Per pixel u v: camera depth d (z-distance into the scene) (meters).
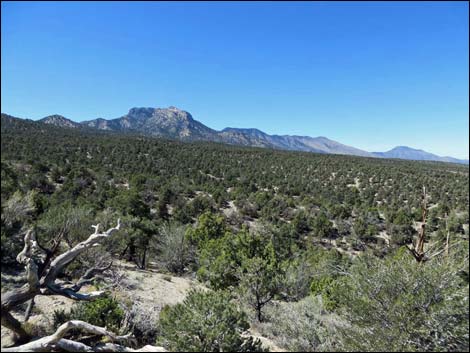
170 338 6.45
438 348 6.02
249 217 61.25
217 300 6.82
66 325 6.28
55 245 7.69
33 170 48.94
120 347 6.69
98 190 49.50
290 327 8.66
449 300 6.37
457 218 45.19
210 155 116.25
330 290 11.11
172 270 26.72
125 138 120.25
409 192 69.75
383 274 7.31
